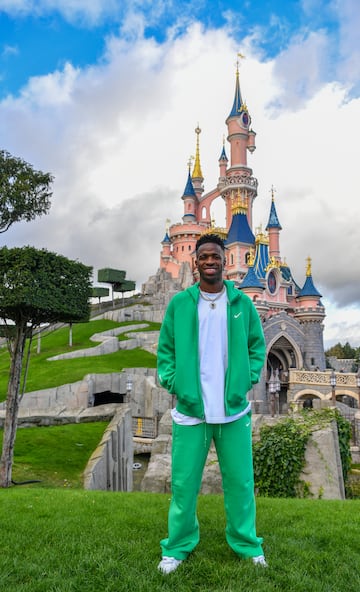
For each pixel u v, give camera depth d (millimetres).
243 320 4934
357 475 24484
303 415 13312
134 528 5625
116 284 79125
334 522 6043
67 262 15414
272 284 75625
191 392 4652
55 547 4949
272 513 6562
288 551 4887
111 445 16141
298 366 59438
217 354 4797
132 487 19750
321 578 4266
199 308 4922
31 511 6605
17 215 22766
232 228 86938
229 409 4652
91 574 4289
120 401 37906
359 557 4742
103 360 42281
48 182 23250
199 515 6406
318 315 60938
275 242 94188
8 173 22703
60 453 17094
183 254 97312
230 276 82750
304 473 11328
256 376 4898
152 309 68688
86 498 7719
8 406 14055
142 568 4438
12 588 3977
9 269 13812
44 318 15375
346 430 13500
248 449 4785
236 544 4699
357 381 40125
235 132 100938
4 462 13656
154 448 14359
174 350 5051
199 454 4668
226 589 3982
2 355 49500
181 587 4016
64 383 33188
